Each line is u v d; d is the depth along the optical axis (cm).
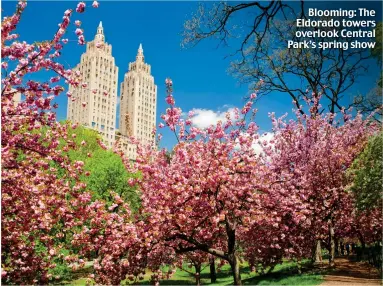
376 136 1349
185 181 980
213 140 1065
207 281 2378
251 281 1742
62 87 855
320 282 1363
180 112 1054
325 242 2066
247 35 1622
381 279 1368
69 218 1022
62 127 1016
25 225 934
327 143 1747
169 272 1145
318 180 1684
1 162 873
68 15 791
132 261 1004
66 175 1063
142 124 13488
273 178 1402
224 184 1062
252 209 1138
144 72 13938
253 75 2394
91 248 990
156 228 944
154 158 1061
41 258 1021
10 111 861
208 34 1509
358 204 1361
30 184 919
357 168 1405
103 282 967
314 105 1923
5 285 939
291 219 1550
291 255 1759
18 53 770
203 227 1121
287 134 1788
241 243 1582
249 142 1092
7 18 750
